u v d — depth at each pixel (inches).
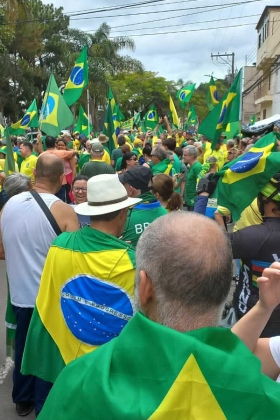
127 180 137.1
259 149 104.8
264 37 1838.1
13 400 140.0
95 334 95.7
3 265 299.1
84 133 748.0
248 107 2212.1
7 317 141.9
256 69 2036.2
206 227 49.7
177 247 47.6
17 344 135.0
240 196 106.1
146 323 45.7
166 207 170.1
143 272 49.5
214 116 287.4
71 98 429.1
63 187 342.0
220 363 43.5
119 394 43.8
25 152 331.9
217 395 42.7
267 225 98.9
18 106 1611.7
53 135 346.6
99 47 1744.6
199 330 46.1
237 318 103.8
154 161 305.9
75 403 46.1
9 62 1439.5
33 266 128.8
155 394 43.1
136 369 44.6
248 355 45.4
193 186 341.1
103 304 95.6
